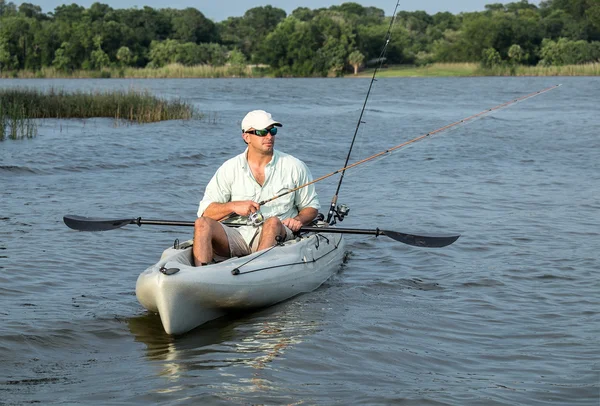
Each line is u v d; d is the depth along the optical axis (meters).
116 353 5.87
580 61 86.69
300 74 92.38
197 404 4.86
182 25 109.19
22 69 93.38
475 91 52.91
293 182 7.64
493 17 94.56
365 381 5.26
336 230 7.54
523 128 26.38
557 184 14.44
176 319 6.21
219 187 7.61
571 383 5.23
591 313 6.77
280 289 7.04
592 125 27.06
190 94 48.41
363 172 16.30
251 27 120.44
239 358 5.68
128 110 28.38
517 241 9.62
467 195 13.23
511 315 6.74
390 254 9.02
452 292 7.46
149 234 9.91
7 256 8.60
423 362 5.63
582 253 8.94
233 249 7.31
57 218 10.79
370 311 6.84
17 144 19.38
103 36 94.69
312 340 6.04
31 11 128.25
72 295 7.30
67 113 28.30
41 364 5.62
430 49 99.81
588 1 98.88
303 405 4.85
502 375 5.39
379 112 34.59
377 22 117.38
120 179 14.66
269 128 7.39
